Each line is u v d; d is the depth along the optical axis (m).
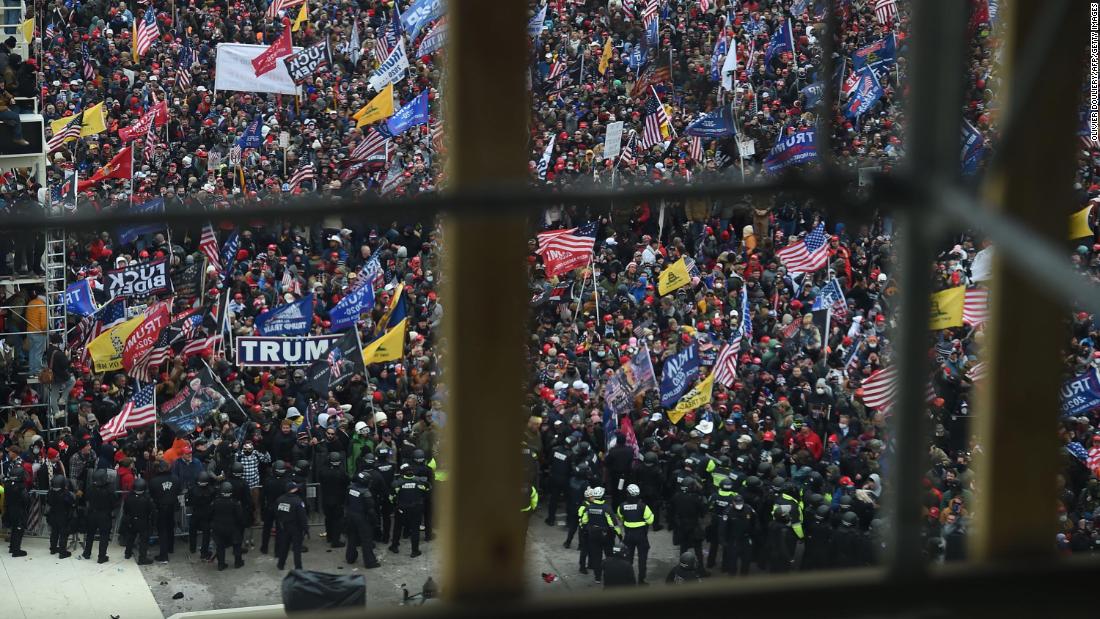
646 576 85.81
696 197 8.92
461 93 9.20
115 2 170.62
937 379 95.44
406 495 87.88
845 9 166.12
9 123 120.81
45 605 80.38
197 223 8.31
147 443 93.44
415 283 114.75
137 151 141.62
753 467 90.19
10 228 8.08
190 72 161.00
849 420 95.00
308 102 156.88
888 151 134.75
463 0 9.10
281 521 85.19
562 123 151.62
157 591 83.38
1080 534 79.69
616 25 176.50
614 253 123.56
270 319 100.94
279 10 172.75
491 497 9.44
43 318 106.88
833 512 82.12
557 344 106.44
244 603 82.25
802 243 114.44
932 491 80.50
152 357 98.19
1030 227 9.50
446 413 9.49
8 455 92.44
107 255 112.31
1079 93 9.41
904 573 8.82
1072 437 89.88
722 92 160.38
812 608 8.73
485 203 8.51
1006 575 8.87
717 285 117.44
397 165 138.50
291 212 8.44
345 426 94.75
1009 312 9.78
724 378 98.06
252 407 95.56
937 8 9.02
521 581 9.50
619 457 92.88
